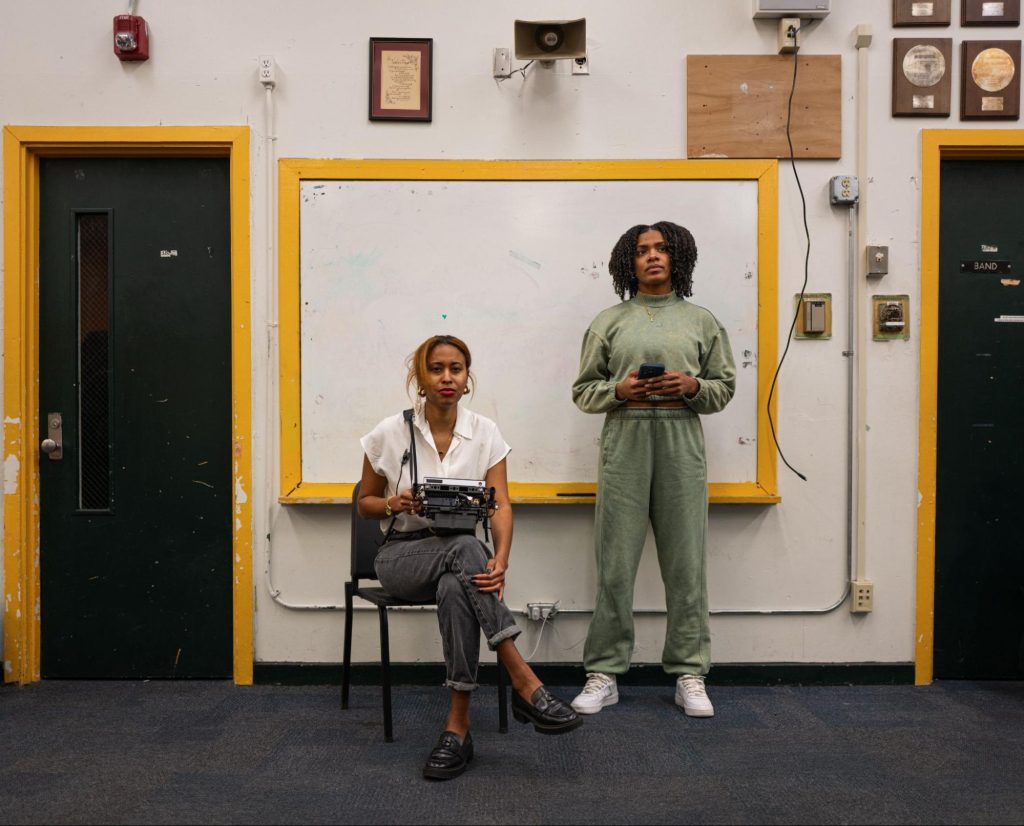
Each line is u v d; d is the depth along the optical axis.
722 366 2.48
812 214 2.74
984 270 2.80
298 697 2.57
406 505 1.95
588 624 2.71
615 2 2.72
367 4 2.72
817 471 2.73
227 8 2.71
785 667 2.71
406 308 2.72
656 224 2.53
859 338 2.72
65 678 2.77
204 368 2.78
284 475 2.70
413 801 1.81
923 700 2.55
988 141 2.71
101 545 2.77
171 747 2.13
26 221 2.74
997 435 2.79
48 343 2.79
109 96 2.71
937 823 1.72
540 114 2.73
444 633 1.95
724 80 2.72
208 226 2.78
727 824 1.71
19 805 1.79
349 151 2.72
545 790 1.87
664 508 2.46
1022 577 2.77
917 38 2.72
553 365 2.72
